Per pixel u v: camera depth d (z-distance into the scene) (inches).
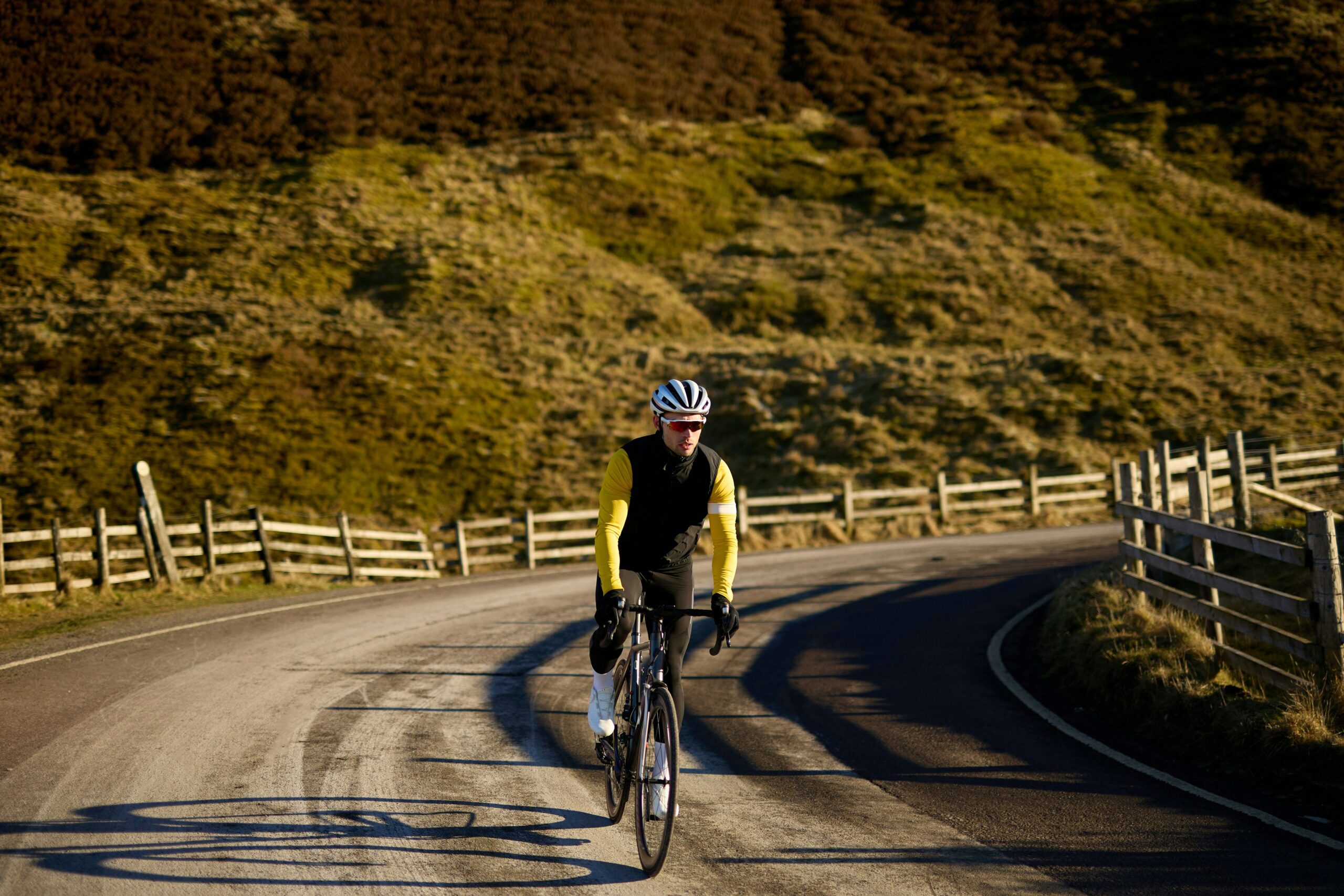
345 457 977.5
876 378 1232.8
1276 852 175.5
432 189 1635.1
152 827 179.9
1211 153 1860.2
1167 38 2223.2
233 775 211.5
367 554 682.2
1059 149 1897.1
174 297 1249.4
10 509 839.7
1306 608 243.1
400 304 1328.7
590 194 1696.6
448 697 291.0
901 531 851.4
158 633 388.5
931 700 296.5
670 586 187.8
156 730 245.1
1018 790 213.5
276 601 492.4
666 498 177.6
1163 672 270.8
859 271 1529.3
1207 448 453.4
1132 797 207.5
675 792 158.7
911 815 197.8
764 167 1857.8
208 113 1715.1
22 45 1700.3
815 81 2169.0
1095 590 378.3
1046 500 937.5
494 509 944.3
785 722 272.5
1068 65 2203.5
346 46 1958.7
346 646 368.5
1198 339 1338.6
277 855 169.5
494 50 2064.5
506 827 186.4
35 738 235.9
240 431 971.3
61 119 1599.4
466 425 1067.3
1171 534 459.5
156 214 1438.2
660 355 1290.6
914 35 2377.0
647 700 174.7
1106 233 1624.0
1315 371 1219.9
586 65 2062.0
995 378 1225.4
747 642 385.4
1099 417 1130.0
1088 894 158.7
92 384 1026.7
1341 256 1574.8
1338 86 1982.0
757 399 1198.9
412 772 218.1
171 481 893.2
